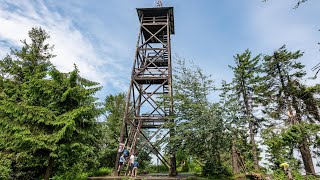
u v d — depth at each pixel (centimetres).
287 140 1897
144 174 1984
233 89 2003
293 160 1883
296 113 2108
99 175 1723
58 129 1191
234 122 1499
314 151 2011
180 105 1608
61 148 1179
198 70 1698
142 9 2241
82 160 1681
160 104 1778
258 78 2059
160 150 1812
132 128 1908
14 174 1381
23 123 1173
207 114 1459
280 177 1311
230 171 1510
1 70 1975
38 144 1124
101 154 2336
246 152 1981
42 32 2142
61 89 1260
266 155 2028
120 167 1653
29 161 1210
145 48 2120
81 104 1282
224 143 1442
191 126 1487
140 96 2092
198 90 1619
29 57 1994
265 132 2009
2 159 1348
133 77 1988
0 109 1159
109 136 2638
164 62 2214
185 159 2459
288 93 2195
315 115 2105
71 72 1271
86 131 1257
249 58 2091
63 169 1380
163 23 2208
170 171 1678
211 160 1512
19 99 1549
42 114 1155
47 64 1895
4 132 1209
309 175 1489
